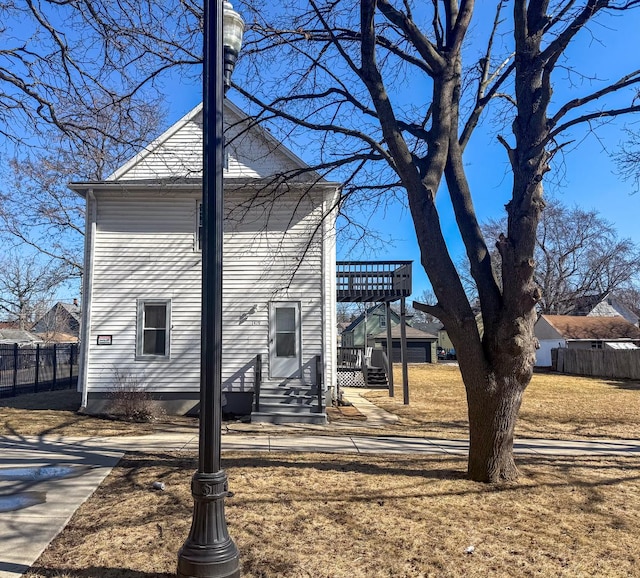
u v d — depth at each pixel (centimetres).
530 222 620
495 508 569
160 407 1323
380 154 815
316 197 1425
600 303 5241
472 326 647
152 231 1405
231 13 527
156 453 858
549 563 437
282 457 820
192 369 1373
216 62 424
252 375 1377
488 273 671
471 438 687
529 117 652
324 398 1330
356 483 661
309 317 1396
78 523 528
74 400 1644
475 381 661
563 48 639
